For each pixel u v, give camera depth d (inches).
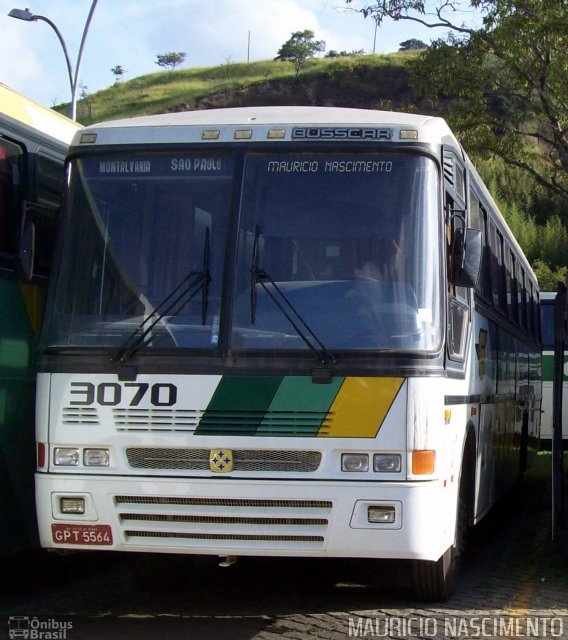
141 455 252.7
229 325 255.0
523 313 573.3
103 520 252.7
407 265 258.7
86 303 267.0
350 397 247.1
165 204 271.0
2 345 280.8
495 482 420.5
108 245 271.0
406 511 243.6
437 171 269.6
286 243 262.4
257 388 249.6
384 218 263.0
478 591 321.1
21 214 277.1
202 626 272.1
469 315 327.3
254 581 333.4
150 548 252.2
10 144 301.9
